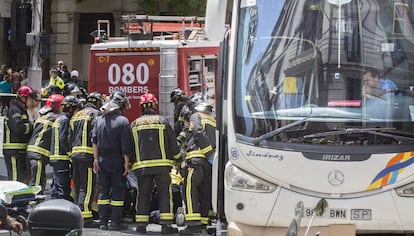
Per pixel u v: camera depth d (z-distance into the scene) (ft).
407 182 36.47
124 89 78.95
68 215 23.95
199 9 155.22
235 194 38.01
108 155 57.72
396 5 38.81
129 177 63.21
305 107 37.83
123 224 60.70
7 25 201.16
